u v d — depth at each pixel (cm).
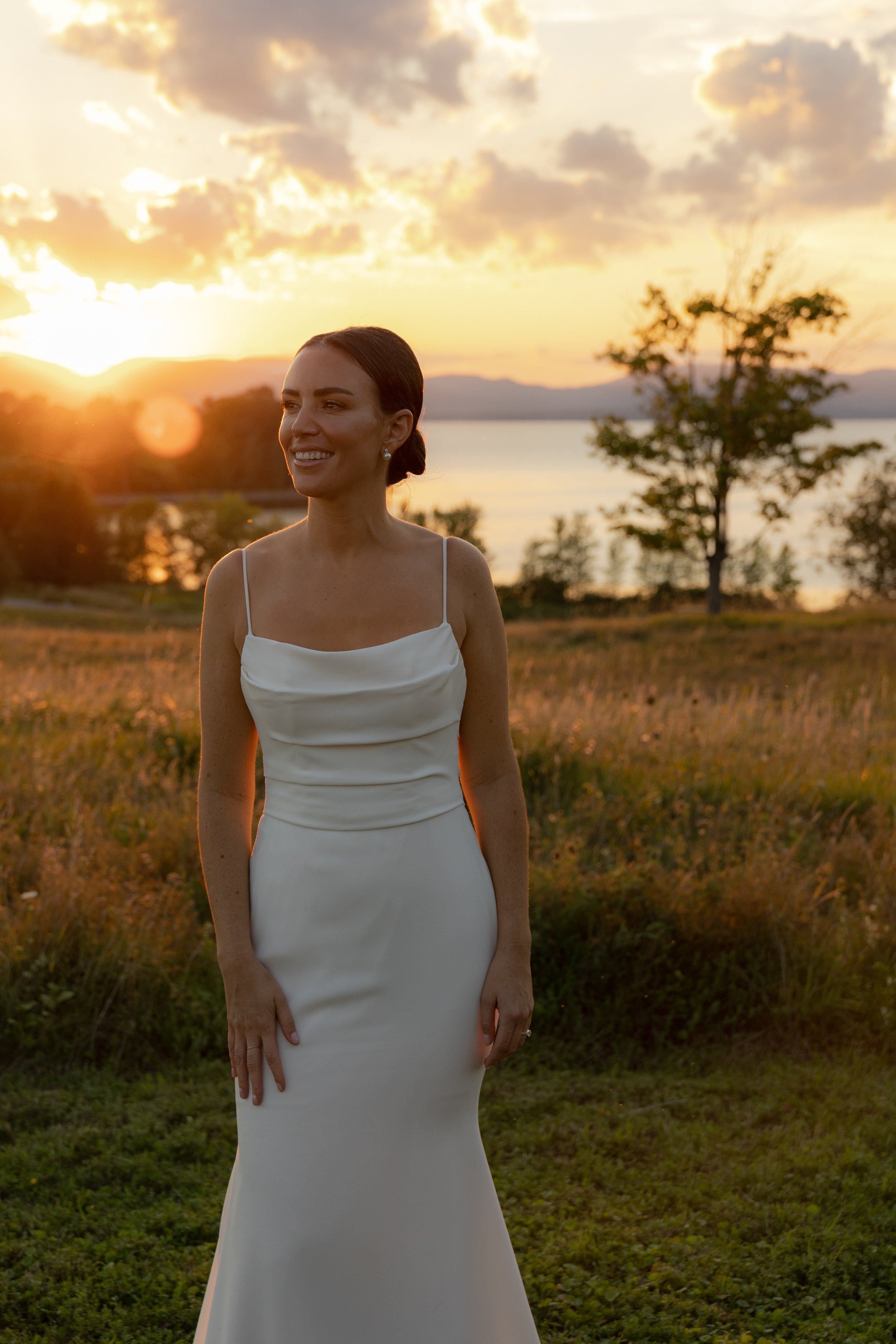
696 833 566
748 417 2414
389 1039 159
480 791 177
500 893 173
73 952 415
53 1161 322
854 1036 417
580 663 1520
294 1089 158
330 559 166
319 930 160
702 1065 403
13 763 634
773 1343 241
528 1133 346
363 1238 156
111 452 12888
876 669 1509
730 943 437
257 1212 157
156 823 554
